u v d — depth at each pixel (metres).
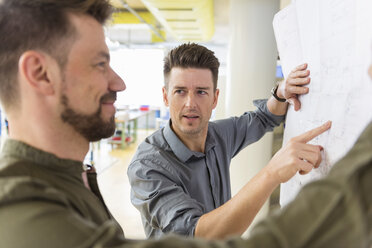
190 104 1.06
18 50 0.53
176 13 4.04
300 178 0.98
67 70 0.55
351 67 0.69
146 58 10.19
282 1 2.93
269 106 1.28
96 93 0.59
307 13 0.92
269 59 2.70
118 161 6.16
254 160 2.63
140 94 10.38
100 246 0.38
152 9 3.99
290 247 0.32
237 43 2.75
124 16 6.62
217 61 1.15
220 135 1.28
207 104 1.09
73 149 0.61
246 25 2.69
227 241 0.37
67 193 0.56
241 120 1.37
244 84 2.73
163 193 0.94
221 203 1.26
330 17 0.78
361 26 0.64
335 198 0.31
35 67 0.53
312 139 0.89
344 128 0.71
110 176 5.16
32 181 0.44
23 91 0.55
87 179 0.76
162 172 1.01
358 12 0.65
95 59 0.59
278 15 1.15
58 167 0.57
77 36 0.56
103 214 0.66
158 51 10.13
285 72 1.13
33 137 0.56
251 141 1.36
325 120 0.81
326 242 0.32
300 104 1.01
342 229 0.31
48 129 0.56
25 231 0.40
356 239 0.31
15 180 0.43
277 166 0.78
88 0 0.56
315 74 0.88
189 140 1.13
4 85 0.55
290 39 1.05
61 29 0.54
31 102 0.55
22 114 0.56
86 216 0.57
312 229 0.32
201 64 1.06
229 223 0.79
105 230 0.40
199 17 4.37
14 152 0.54
